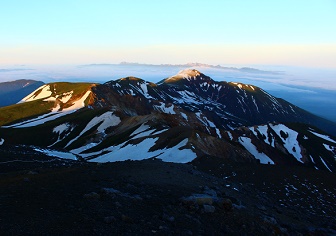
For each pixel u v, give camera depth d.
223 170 46.75
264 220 19.75
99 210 15.68
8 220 13.01
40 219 13.58
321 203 37.00
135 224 14.88
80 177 22.20
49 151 71.88
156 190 21.53
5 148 56.34
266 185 40.53
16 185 18.72
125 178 23.47
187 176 29.39
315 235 21.38
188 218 17.17
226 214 19.06
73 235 12.64
